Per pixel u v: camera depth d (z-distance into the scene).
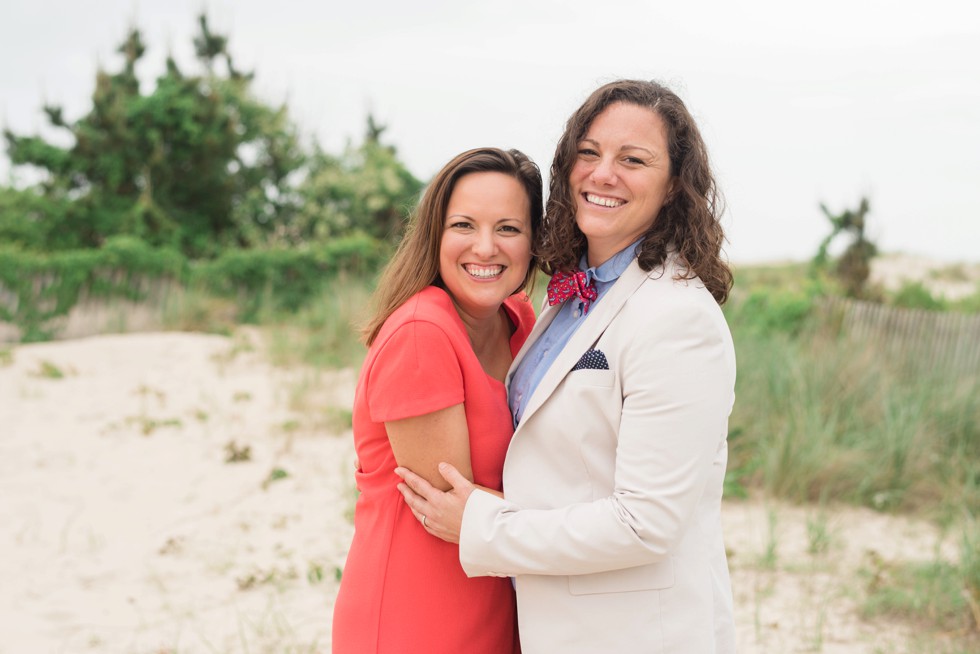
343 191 19.84
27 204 18.47
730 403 1.99
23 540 5.29
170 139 19.45
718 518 2.14
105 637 4.09
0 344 12.78
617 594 1.97
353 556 2.25
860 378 7.19
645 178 2.03
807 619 4.20
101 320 13.26
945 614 4.23
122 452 6.97
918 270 25.39
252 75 21.56
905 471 6.06
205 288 14.08
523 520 1.94
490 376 2.36
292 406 8.01
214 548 5.16
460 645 2.14
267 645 3.98
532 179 2.26
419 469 2.09
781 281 18.52
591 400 1.98
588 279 2.15
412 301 2.18
